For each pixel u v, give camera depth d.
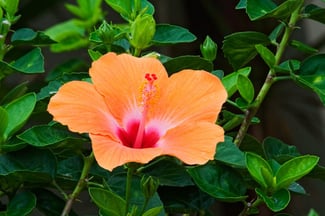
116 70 1.17
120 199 1.15
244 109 1.27
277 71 1.27
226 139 1.21
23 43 1.31
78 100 1.14
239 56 1.32
